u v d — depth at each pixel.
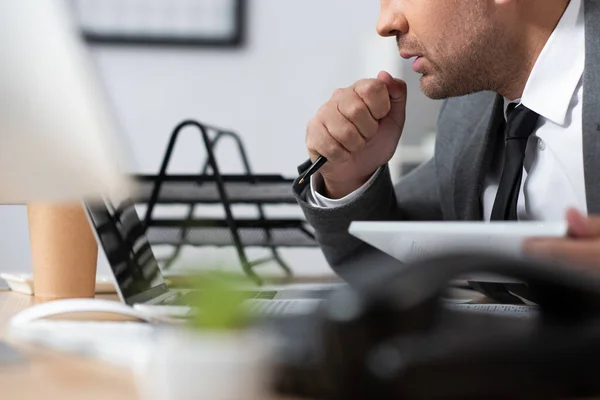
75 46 0.62
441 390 0.35
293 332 0.40
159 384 0.37
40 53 0.60
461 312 0.42
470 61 1.22
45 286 0.92
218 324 0.41
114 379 0.45
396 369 0.35
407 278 0.37
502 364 0.36
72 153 0.63
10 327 0.63
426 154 2.94
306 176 1.23
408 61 3.04
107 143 0.65
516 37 1.20
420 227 0.62
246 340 0.39
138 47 3.27
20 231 1.55
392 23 1.26
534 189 1.18
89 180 0.65
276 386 0.38
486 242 0.58
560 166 1.16
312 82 3.37
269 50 3.34
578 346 0.37
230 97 3.33
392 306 0.36
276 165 3.36
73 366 0.49
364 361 0.36
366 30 3.38
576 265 0.46
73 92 0.62
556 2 1.17
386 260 1.21
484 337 0.36
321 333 0.37
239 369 0.37
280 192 1.38
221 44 3.30
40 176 0.64
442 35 1.22
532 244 0.55
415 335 0.36
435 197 1.43
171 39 3.28
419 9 1.23
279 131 3.35
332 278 1.39
